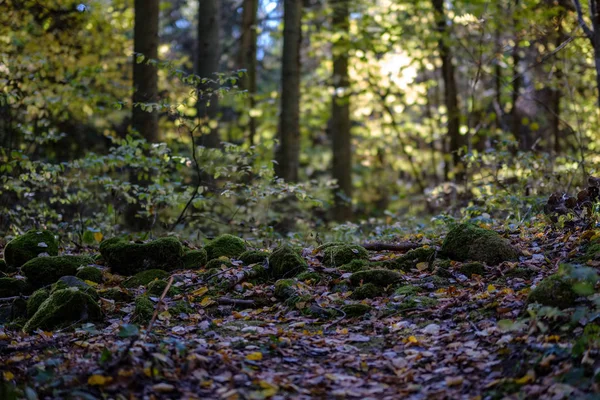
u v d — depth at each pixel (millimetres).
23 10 13844
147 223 11641
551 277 5031
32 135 11211
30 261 6914
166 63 9039
